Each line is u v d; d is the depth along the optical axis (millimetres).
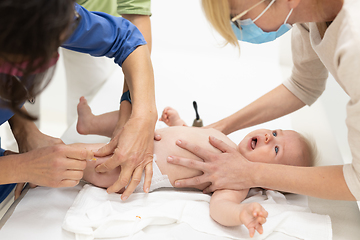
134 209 1141
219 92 2096
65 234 1085
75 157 1044
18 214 1147
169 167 1276
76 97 2158
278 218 1125
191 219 1142
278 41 2365
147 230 1134
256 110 1481
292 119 1796
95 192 1222
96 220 1091
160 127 1678
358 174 944
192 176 1279
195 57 2529
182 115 1878
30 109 2148
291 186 1058
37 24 616
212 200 1183
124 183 1119
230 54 2539
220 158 1191
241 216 1006
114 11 1826
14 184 1384
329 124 1743
